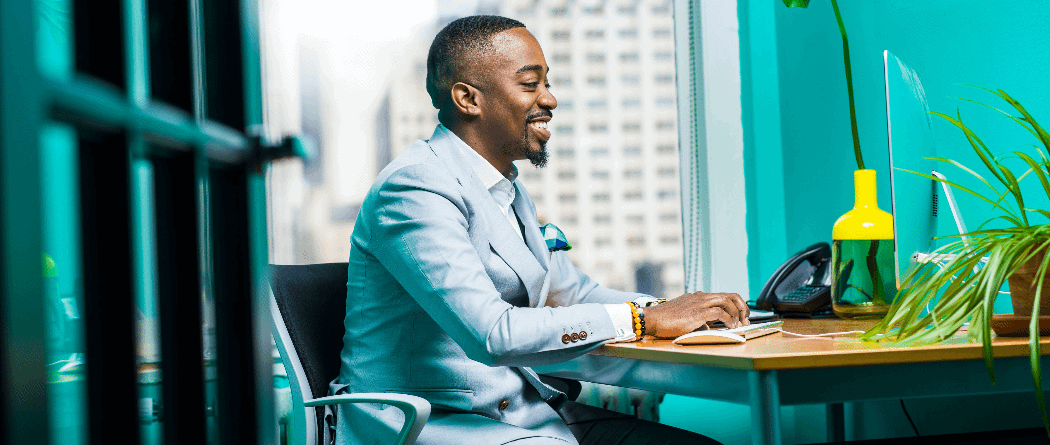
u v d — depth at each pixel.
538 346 1.14
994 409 1.69
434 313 1.19
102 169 0.43
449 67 1.46
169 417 0.52
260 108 2.22
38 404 0.33
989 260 0.98
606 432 1.48
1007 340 1.04
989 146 1.65
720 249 2.56
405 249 1.22
